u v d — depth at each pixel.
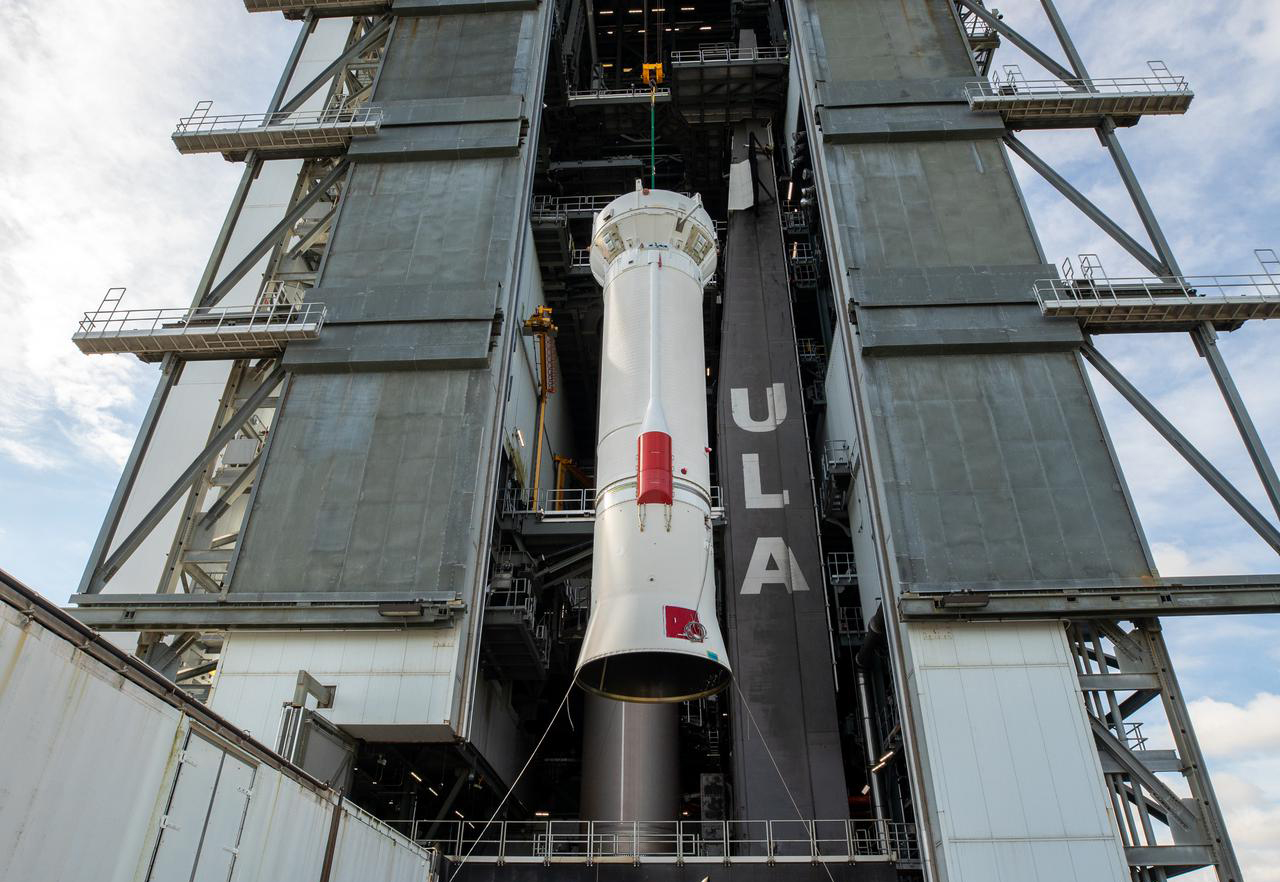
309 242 34.97
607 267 29.77
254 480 28.34
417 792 32.62
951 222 31.45
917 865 25.19
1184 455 26.19
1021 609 23.91
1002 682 23.42
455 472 27.25
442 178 33.62
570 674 40.28
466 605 25.25
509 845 35.72
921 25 37.16
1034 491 26.09
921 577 24.89
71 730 8.30
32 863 7.79
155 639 26.02
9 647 7.57
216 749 10.83
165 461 31.05
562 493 47.09
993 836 21.44
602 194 49.84
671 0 62.19
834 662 31.48
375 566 25.75
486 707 32.81
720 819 30.62
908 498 26.16
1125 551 25.06
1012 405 27.66
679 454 24.77
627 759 31.81
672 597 22.58
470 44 37.56
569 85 49.69
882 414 27.64
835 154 33.38
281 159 35.53
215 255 32.12
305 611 24.77
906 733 23.92
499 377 29.84
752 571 33.50
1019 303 29.20
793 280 44.22
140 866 9.27
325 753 22.72
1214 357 27.83
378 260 31.61
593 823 29.39
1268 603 23.64
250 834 11.69
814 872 25.31
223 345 29.75
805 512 34.62
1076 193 31.45
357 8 38.91
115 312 30.08
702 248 29.64
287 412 28.59
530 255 40.53
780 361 38.78
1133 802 22.88
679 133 48.75
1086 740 22.59
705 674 23.80
